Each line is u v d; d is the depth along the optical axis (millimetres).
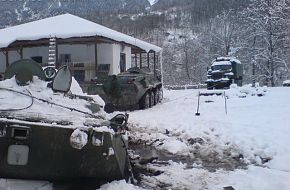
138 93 15133
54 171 5051
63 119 5066
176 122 11648
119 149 5539
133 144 9234
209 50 53562
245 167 7191
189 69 62531
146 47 28297
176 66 65062
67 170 5102
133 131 10461
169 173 6703
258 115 12219
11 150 4734
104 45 26750
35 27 26016
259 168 6926
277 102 15359
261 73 41375
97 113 5961
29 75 5848
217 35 52156
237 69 28188
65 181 5434
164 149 8742
